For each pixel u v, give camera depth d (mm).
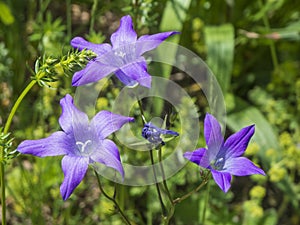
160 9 313
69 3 283
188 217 278
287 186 296
